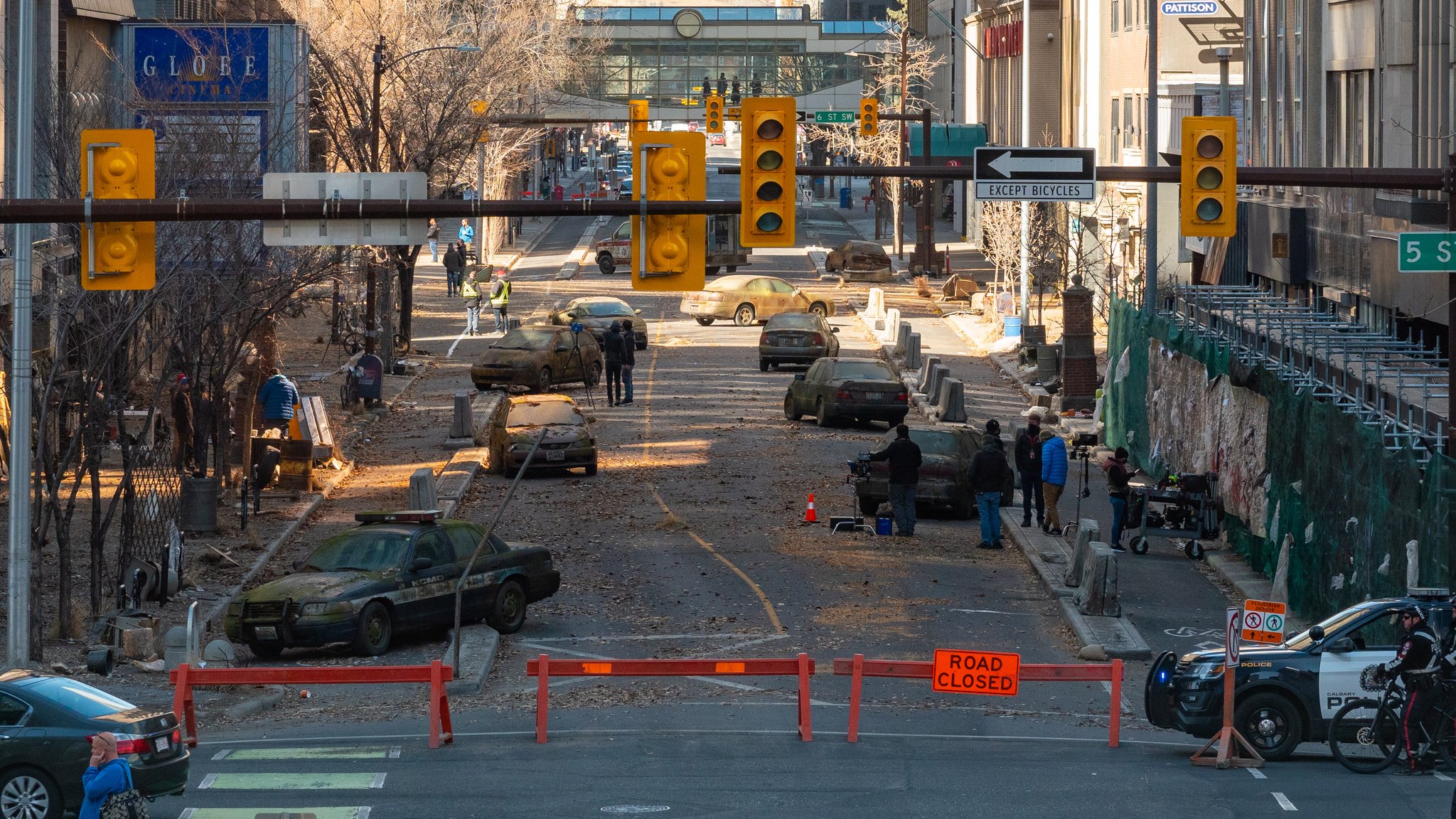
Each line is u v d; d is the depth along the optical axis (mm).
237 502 94500
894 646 65562
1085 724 54938
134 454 71062
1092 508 96250
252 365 98688
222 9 136125
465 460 109438
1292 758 48562
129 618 65312
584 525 90625
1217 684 47781
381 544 66438
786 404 126500
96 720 38688
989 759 47438
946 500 92188
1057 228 181500
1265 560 76688
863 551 83938
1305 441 69938
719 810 40438
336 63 149250
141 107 97062
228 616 63250
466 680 59281
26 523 57594
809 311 182375
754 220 44406
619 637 67562
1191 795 42406
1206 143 46312
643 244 44719
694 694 59281
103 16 111875
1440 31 83500
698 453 112250
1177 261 157500
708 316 189250
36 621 61219
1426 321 89312
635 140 44312
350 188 44875
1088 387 127875
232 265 82250
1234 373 81625
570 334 142000
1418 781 44531
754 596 74125
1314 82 105562
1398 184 48812
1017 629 68625
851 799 41781
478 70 180125
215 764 46438
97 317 65375
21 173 55938
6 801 38250
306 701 58188
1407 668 45656
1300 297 105188
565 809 40531
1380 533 59594
